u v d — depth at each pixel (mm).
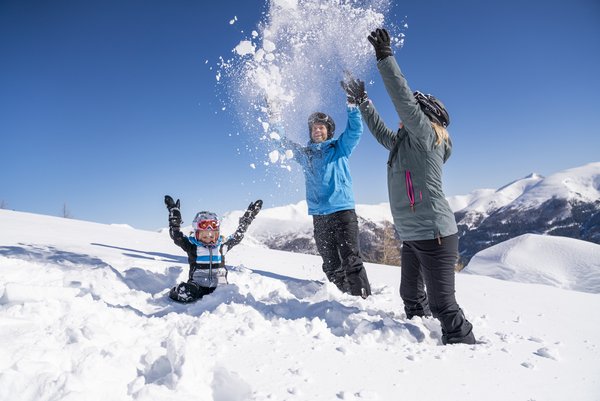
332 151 4195
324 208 4164
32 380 1570
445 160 2996
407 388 1923
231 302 3170
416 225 2793
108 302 3215
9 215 9055
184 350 1782
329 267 4312
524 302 4293
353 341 2539
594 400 1920
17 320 2254
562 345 2750
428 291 2807
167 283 4152
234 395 1745
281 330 2609
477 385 2010
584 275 26766
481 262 31656
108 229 9555
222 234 3838
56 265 4250
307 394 1781
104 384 1613
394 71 2658
